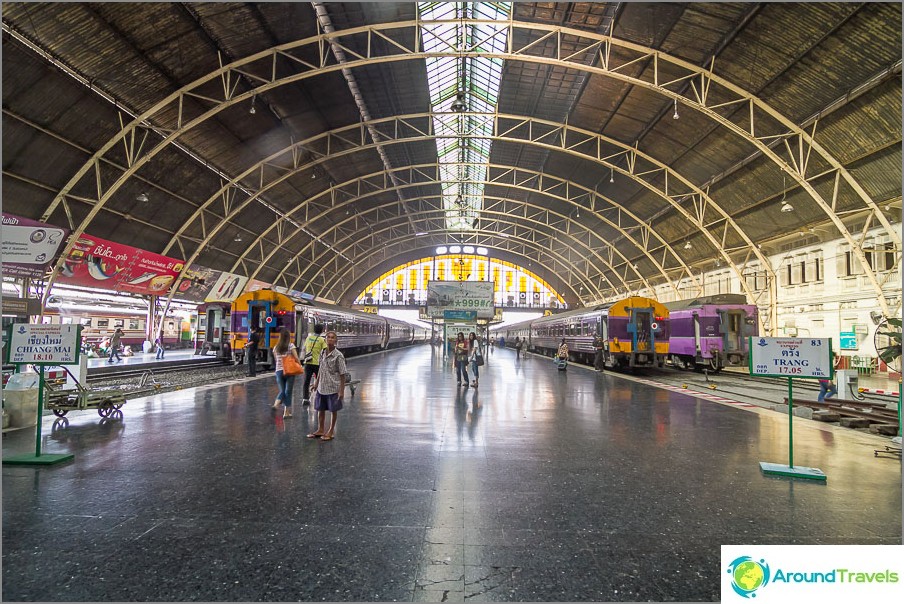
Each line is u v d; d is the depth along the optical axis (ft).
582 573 10.01
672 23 52.37
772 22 47.62
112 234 73.72
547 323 114.42
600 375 59.57
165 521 12.36
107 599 8.85
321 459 18.34
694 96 63.77
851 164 59.11
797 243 80.89
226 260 105.91
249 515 12.81
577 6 55.62
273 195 98.68
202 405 30.96
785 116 59.36
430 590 9.28
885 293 62.75
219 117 67.72
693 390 43.73
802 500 14.40
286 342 28.17
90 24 44.88
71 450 19.34
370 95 76.59
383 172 100.94
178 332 120.78
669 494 14.84
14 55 43.91
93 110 54.80
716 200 85.66
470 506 13.64
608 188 105.91
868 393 37.24
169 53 52.39
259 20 52.54
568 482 15.92
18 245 19.16
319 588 9.29
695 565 10.42
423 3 57.77
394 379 50.37
